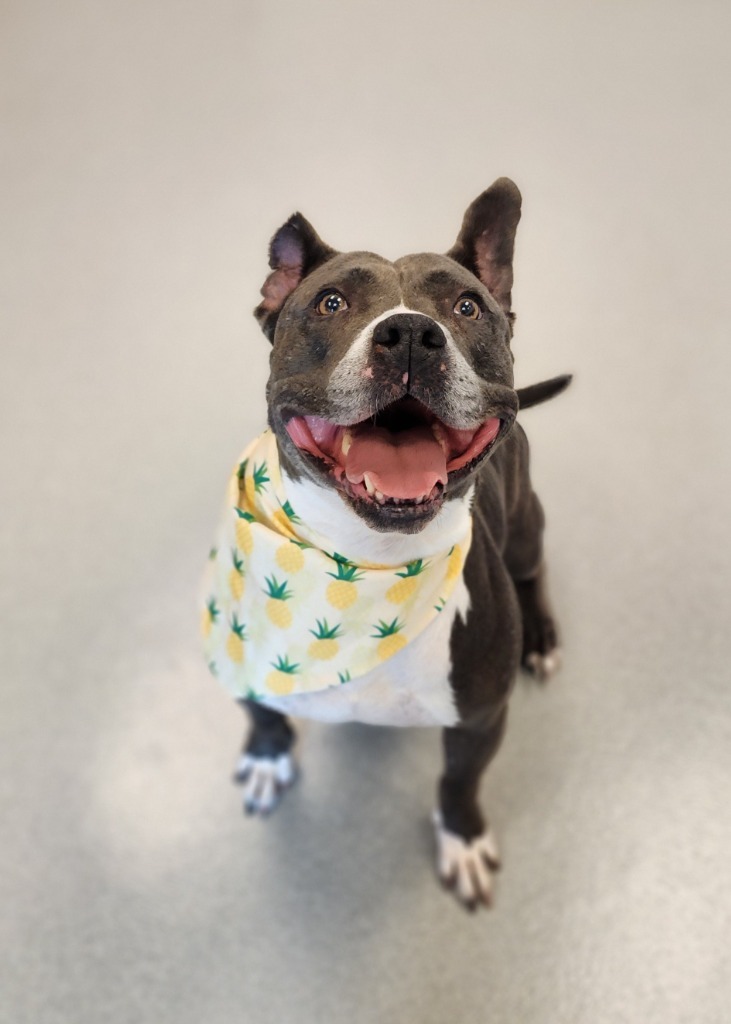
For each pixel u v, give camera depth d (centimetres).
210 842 75
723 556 94
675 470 102
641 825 76
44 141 152
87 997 67
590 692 84
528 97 163
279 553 53
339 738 82
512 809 77
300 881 73
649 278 126
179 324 120
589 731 82
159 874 73
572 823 76
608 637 88
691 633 88
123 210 138
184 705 83
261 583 55
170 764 79
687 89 164
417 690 58
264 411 108
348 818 77
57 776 78
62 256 130
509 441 69
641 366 114
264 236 133
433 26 182
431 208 138
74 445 104
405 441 47
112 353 116
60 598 90
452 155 149
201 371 113
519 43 177
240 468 58
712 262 129
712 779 79
